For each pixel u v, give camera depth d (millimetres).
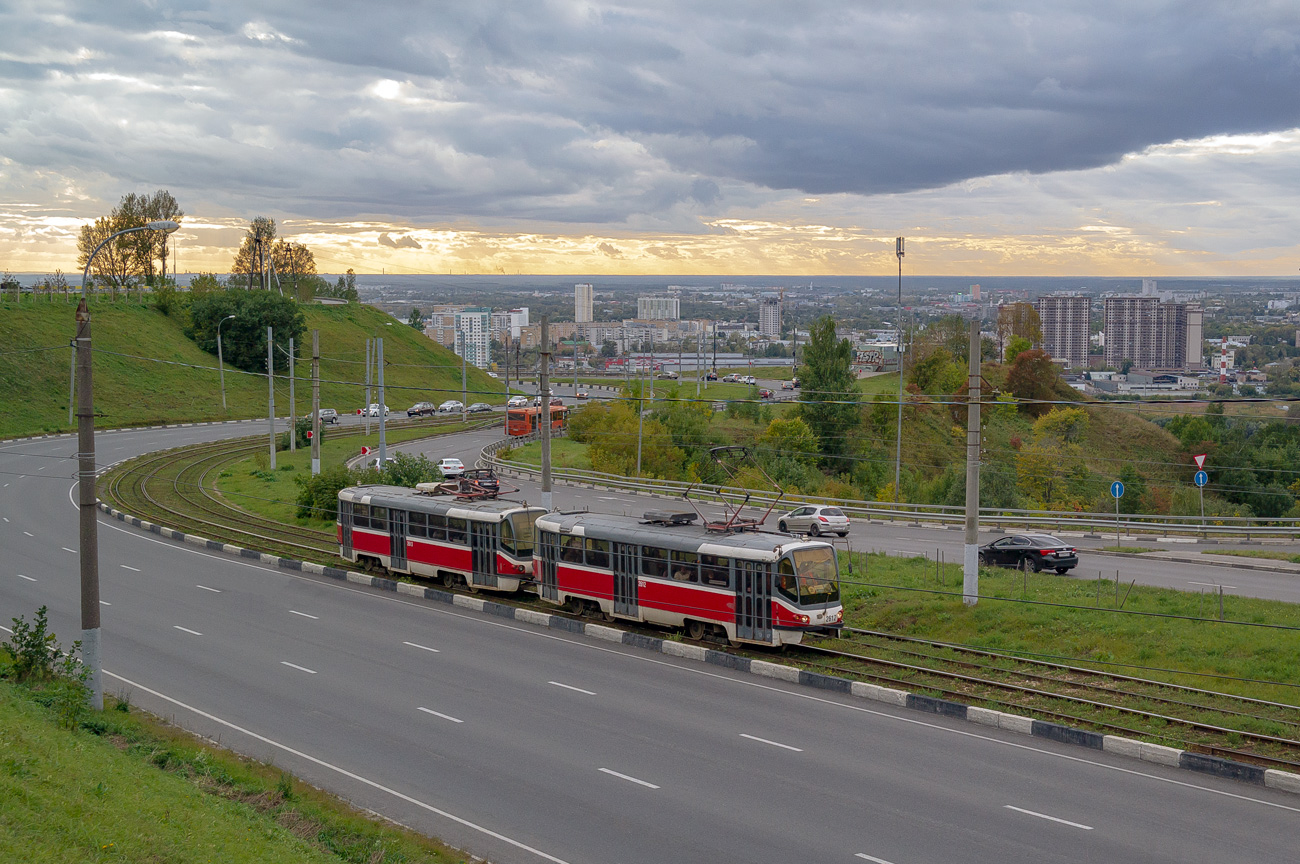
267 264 144250
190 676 24344
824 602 26469
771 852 14922
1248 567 38062
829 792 17312
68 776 14258
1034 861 14578
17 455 71875
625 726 20922
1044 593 31000
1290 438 84312
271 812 15875
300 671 24922
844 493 63250
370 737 20125
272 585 35938
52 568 37875
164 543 44219
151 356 104125
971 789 17500
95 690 20719
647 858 14742
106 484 59938
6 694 18828
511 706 22234
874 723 21344
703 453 75438
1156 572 37188
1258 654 24031
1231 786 17688
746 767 18531
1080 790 17469
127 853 12305
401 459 54750
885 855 14781
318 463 60406
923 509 57094
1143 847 15070
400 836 15133
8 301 99750
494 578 32844
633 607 29094
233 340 113188
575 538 30750
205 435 85875
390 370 130625
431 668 25344
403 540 36031
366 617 31188
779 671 24875
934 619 29141
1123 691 22484
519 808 16625
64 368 93000
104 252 128375
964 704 21875
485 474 58062
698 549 27625
